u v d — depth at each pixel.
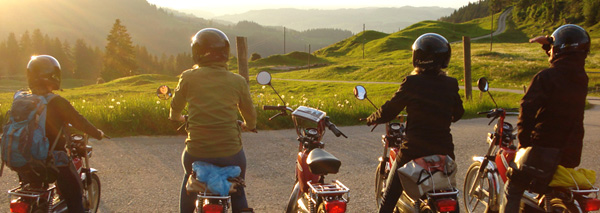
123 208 5.40
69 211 3.89
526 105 3.68
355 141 9.69
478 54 70.38
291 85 49.53
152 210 5.37
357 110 12.98
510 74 46.28
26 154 3.47
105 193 5.90
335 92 40.66
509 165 4.02
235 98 3.65
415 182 3.60
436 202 3.51
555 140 3.64
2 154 3.53
